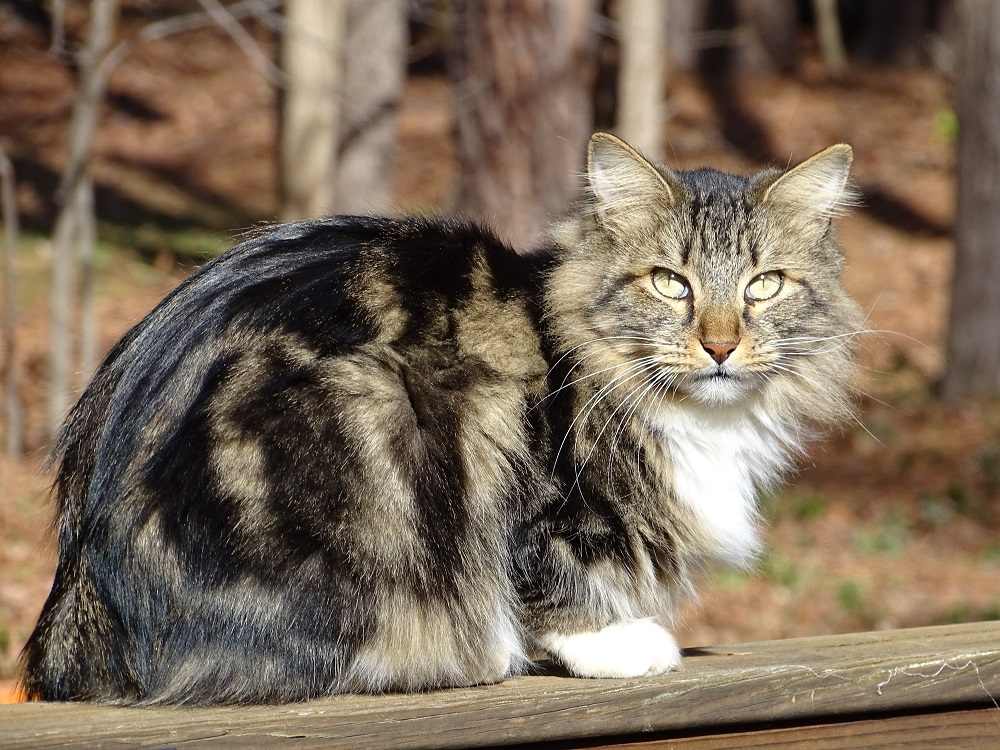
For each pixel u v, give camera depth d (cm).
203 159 3609
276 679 521
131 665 532
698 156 3919
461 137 1744
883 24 4919
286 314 552
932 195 3678
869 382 2278
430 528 553
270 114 3953
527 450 587
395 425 550
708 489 632
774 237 655
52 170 3209
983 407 2266
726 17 4644
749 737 513
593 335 622
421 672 556
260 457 522
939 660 520
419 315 585
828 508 1842
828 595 1523
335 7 2284
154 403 538
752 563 672
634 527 608
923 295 2952
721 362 627
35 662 567
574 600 593
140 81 3991
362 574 532
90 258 1673
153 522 521
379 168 2755
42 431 1759
